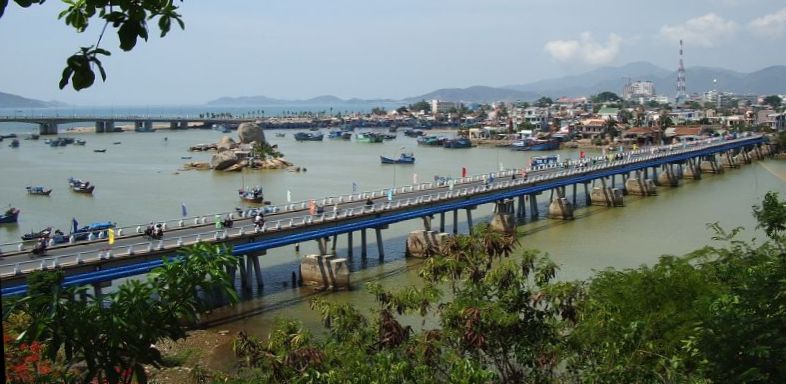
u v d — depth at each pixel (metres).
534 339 19.33
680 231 78.44
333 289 54.47
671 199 105.50
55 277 10.23
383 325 19.59
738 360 15.58
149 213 95.75
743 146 162.38
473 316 18.34
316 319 46.88
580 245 71.06
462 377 16.31
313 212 66.81
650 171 149.50
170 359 35.97
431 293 21.08
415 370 17.48
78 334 9.76
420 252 65.69
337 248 70.19
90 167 153.50
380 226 65.62
